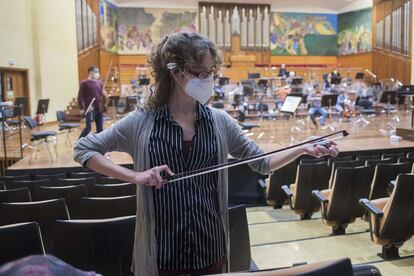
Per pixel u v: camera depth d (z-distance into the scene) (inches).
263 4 750.5
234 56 731.4
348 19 759.1
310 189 169.3
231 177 231.1
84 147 53.1
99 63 610.5
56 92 487.5
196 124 54.2
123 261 83.0
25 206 106.2
